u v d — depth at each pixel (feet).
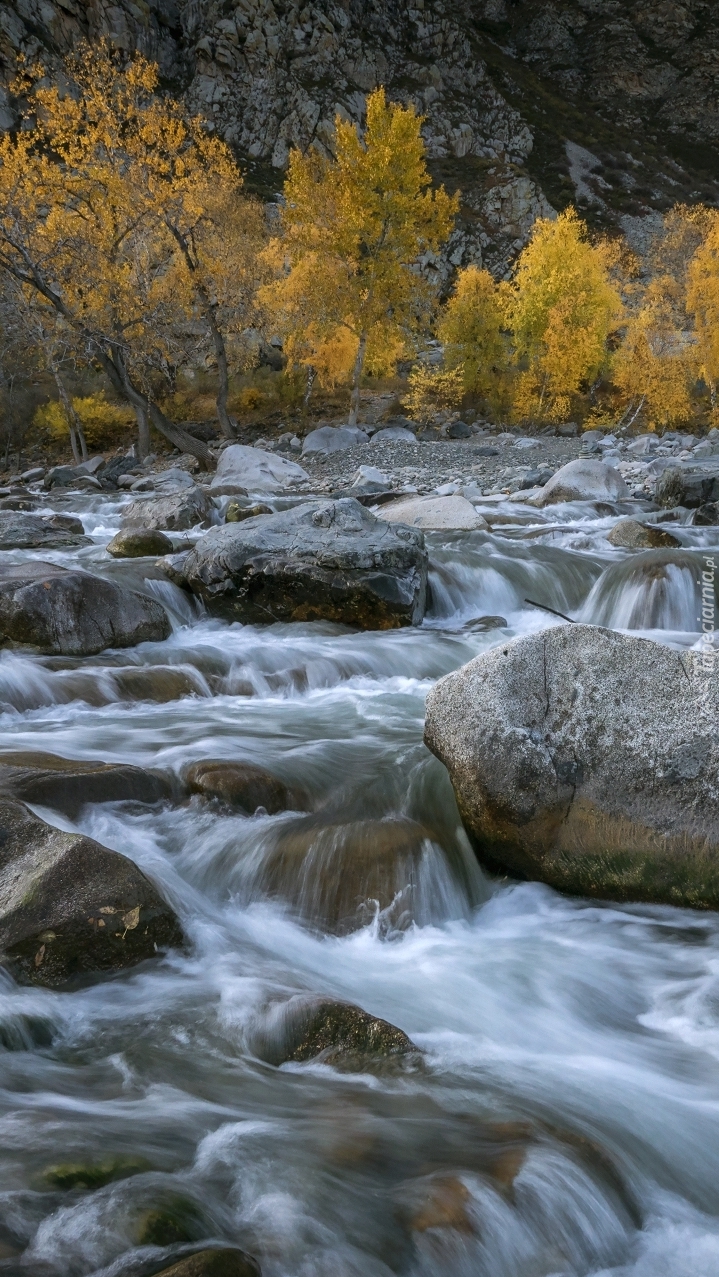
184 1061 10.68
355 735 21.20
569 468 58.18
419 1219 8.07
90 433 115.03
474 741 15.93
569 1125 9.91
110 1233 7.38
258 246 107.76
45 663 24.85
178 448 100.63
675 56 348.79
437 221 109.50
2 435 116.67
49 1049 11.00
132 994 12.19
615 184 253.44
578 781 15.47
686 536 42.09
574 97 328.08
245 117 217.56
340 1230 7.90
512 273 203.72
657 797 15.02
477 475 75.25
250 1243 7.66
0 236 84.07
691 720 15.01
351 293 108.58
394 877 15.44
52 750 19.39
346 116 222.07
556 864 15.71
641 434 114.32
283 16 232.94
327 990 13.00
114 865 13.03
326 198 107.96
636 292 167.02
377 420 120.47
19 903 12.40
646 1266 8.59
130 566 34.81
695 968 13.85
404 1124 9.55
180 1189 8.05
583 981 13.56
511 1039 12.10
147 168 91.30
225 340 116.67
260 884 15.58
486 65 294.87
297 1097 10.03
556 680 15.88
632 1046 12.22
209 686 25.49
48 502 65.46
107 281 87.61
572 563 37.81
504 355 128.47
